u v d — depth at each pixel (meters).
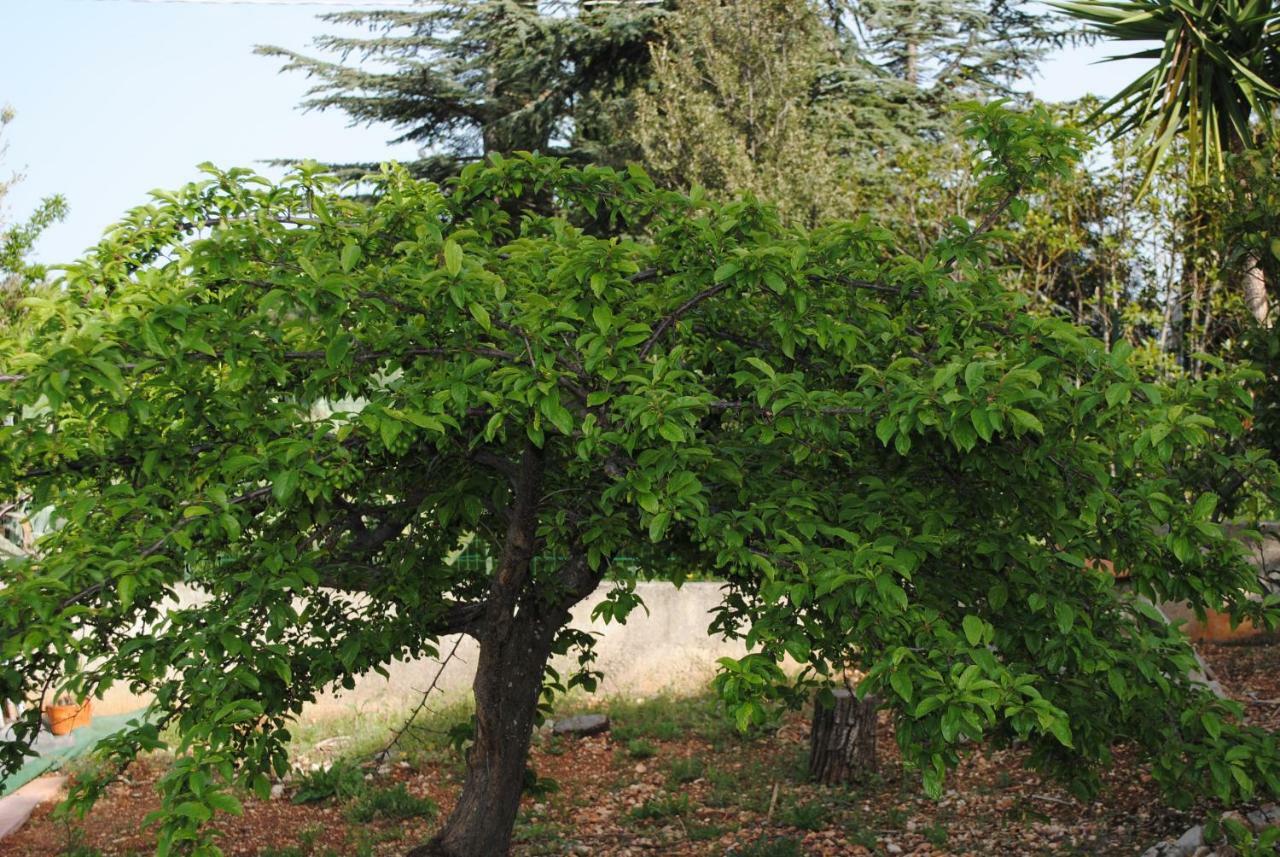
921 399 3.45
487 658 5.40
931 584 4.29
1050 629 4.22
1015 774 8.12
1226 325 12.91
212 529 3.66
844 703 8.52
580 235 4.27
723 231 3.98
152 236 4.73
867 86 20.47
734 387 4.64
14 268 11.98
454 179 4.83
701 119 15.79
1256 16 11.30
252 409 4.02
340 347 3.64
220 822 8.37
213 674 3.71
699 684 11.14
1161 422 3.41
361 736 10.14
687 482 3.55
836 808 8.04
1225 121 11.88
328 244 4.39
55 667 4.02
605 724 10.36
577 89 20.48
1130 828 6.74
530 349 3.65
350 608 5.43
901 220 14.12
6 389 3.40
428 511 5.36
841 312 4.23
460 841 5.58
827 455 4.13
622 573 4.91
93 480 4.38
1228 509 7.08
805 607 3.76
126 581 3.35
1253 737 4.28
